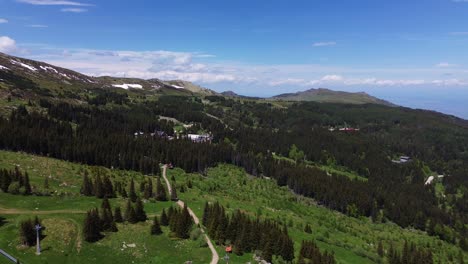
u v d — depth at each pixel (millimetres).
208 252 107312
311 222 177875
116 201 137250
